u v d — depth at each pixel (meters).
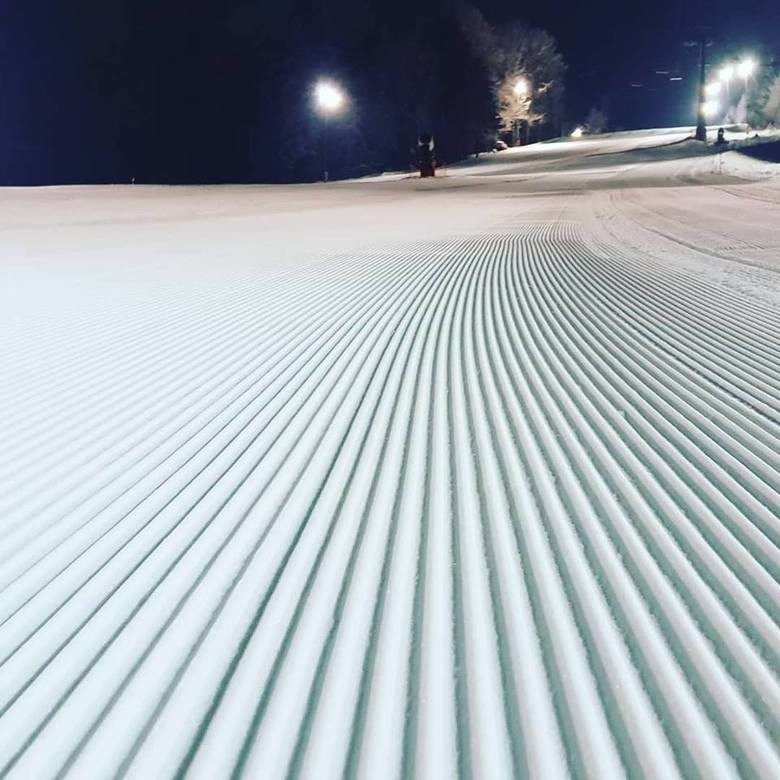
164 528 3.17
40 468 3.80
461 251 13.39
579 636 2.40
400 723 2.06
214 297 8.47
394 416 4.44
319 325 6.96
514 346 6.09
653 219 19.14
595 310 7.59
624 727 2.03
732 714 2.07
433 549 2.94
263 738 2.02
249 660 2.32
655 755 1.94
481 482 3.52
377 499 3.37
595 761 1.92
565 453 3.85
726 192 27.95
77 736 2.05
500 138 97.69
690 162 49.31
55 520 3.28
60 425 4.39
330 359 5.74
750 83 83.12
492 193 36.31
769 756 1.93
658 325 6.83
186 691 2.20
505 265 11.30
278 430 4.26
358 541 3.01
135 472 3.74
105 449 4.03
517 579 2.72
